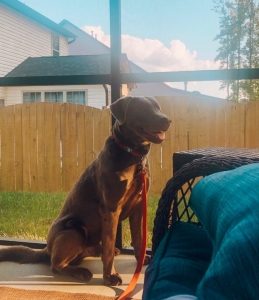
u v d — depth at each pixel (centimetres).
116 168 113
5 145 268
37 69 634
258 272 40
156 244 80
